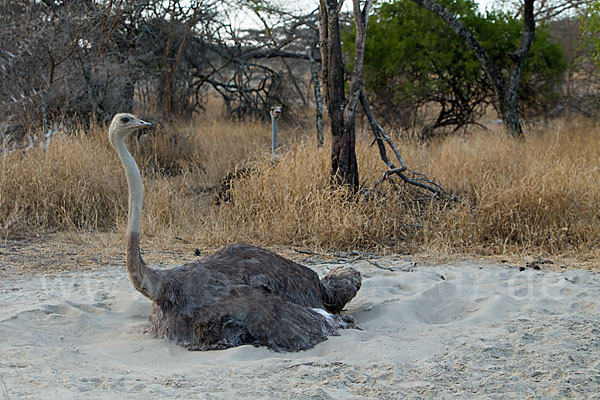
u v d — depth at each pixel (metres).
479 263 7.04
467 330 4.86
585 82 18.30
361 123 15.42
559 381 3.92
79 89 12.14
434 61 15.48
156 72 16.61
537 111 16.70
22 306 5.14
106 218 8.60
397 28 15.71
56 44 10.97
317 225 7.73
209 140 13.19
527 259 7.18
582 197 8.29
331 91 8.43
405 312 5.34
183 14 16.80
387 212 8.15
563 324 4.93
